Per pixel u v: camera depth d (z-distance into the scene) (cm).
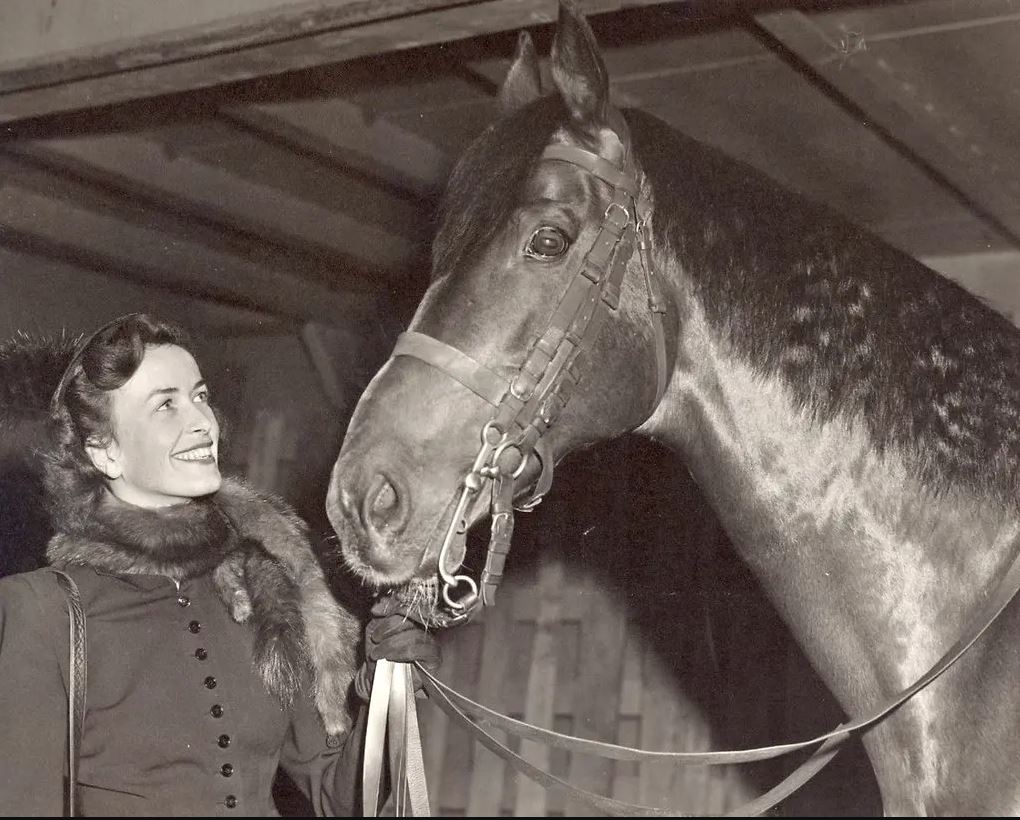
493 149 146
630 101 276
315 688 155
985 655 131
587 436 142
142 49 205
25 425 166
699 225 143
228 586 155
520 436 135
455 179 147
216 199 315
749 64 252
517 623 383
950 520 134
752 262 142
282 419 416
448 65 256
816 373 137
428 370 136
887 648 136
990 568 132
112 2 208
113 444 154
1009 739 127
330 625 158
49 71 214
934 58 234
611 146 142
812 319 138
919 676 134
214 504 160
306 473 409
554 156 141
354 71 259
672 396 147
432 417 135
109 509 153
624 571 374
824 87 256
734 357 141
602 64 139
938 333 138
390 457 134
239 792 146
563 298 137
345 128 282
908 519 135
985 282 331
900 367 137
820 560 139
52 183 314
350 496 134
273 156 307
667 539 371
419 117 290
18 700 137
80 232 331
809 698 346
